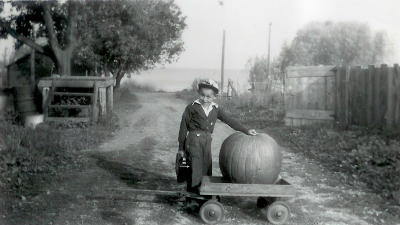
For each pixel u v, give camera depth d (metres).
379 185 7.00
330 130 12.59
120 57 23.58
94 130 13.20
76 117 14.59
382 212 5.82
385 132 11.06
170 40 27.30
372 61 24.56
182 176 5.88
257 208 5.99
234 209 5.93
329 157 9.31
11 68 28.08
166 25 25.91
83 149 10.43
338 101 13.54
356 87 12.95
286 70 14.28
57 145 9.81
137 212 5.74
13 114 14.20
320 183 7.38
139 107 23.16
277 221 5.37
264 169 5.42
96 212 5.69
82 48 22.66
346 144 10.24
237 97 23.83
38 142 9.59
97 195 6.46
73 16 20.47
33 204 5.91
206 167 5.77
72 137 11.67
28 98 14.66
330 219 5.55
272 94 21.56
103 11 22.38
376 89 12.14
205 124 5.72
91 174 7.83
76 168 8.27
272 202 5.54
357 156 8.80
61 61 20.31
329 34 26.11
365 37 24.91
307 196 6.61
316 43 26.59
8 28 20.52
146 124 15.97
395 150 8.91
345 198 6.46
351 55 25.06
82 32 22.55
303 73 14.09
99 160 9.12
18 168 7.60
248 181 5.46
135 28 23.41
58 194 6.44
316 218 5.58
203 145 5.69
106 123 14.52
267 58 33.44
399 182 6.93
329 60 26.02
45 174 7.58
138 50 23.69
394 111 11.48
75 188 6.82
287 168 8.52
